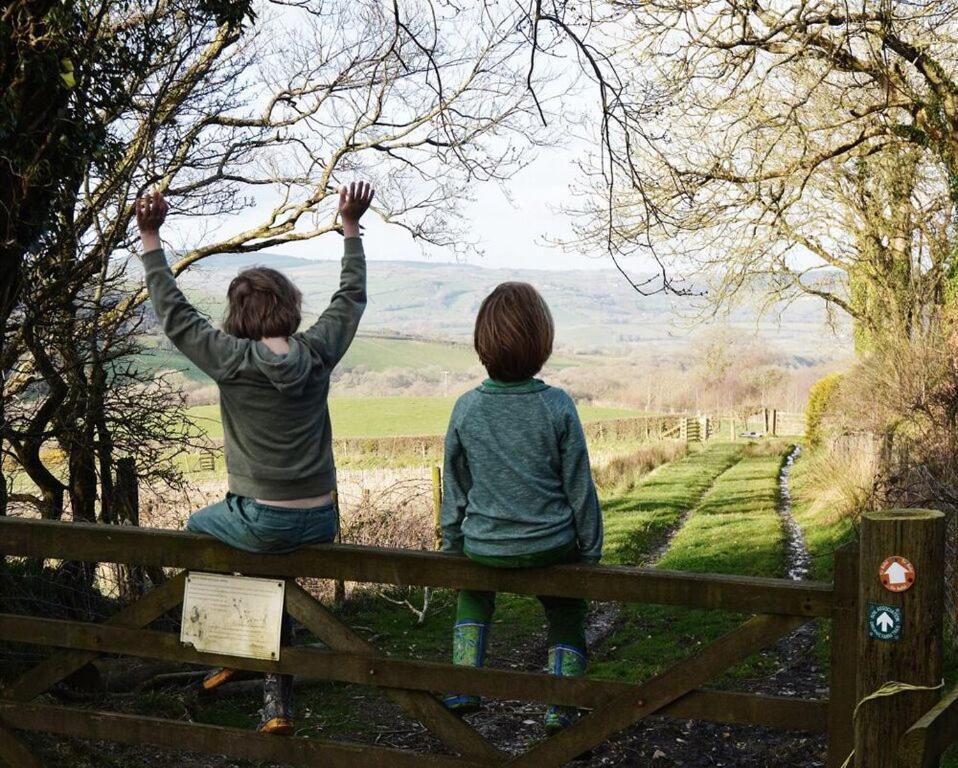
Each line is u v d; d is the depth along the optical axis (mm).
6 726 3926
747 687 8109
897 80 15023
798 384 65812
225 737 3674
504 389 3352
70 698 6520
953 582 8578
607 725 3266
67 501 10508
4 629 3900
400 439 38594
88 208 7695
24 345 7648
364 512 12656
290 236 11070
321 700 7742
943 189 18500
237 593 3592
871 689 2916
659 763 6266
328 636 3520
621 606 11422
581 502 3270
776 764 6250
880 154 19453
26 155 6555
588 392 72438
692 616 10594
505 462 3277
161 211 3420
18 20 6234
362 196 3666
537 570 3287
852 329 26062
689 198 14195
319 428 3467
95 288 8336
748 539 15984
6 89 6316
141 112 8523
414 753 3482
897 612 2869
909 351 14656
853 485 15641
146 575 8695
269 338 3389
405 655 9367
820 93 17078
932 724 2646
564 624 3473
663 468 31000
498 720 7164
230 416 3396
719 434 51906
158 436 8969
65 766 5406
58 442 8594
